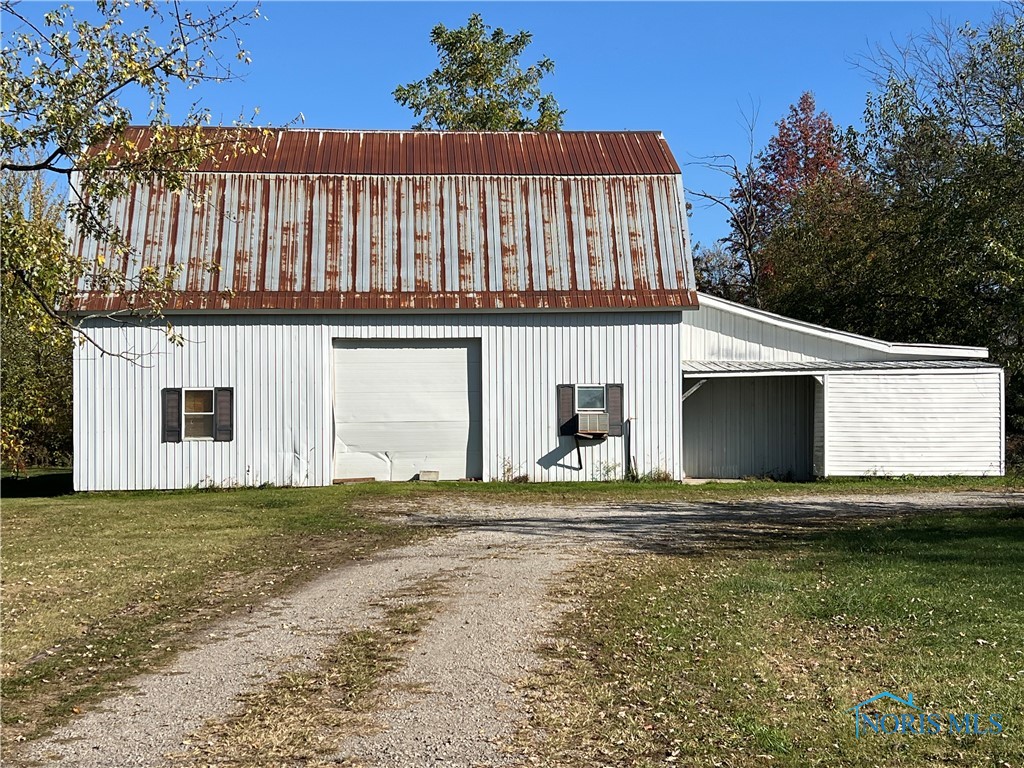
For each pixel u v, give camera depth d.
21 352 26.45
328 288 23.95
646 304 24.28
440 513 18.84
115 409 23.52
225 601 11.27
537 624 9.80
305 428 23.84
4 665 8.79
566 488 23.00
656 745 6.61
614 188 26.34
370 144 27.67
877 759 6.36
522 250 25.05
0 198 12.92
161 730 7.07
